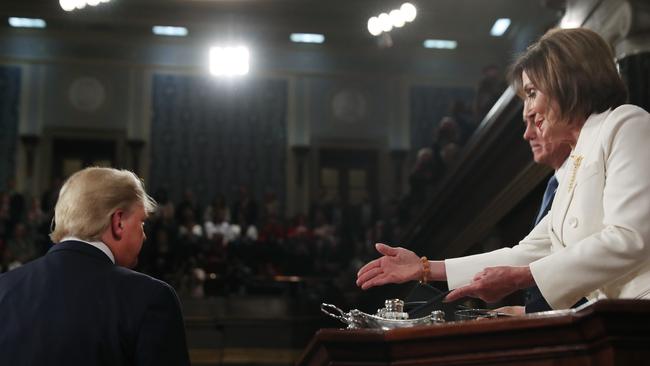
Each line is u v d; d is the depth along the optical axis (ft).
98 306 6.90
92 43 58.54
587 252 6.07
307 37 59.57
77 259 7.22
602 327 4.54
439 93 60.08
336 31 58.18
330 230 49.55
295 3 56.18
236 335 39.06
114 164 57.98
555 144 7.45
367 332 5.46
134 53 59.16
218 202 50.60
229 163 59.16
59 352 6.69
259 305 39.55
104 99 58.44
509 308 8.09
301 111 60.03
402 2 50.67
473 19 55.98
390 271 7.43
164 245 42.11
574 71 7.04
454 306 7.31
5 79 57.52
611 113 6.78
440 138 28.50
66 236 7.52
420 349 5.32
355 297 34.37
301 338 38.96
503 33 57.00
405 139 59.72
